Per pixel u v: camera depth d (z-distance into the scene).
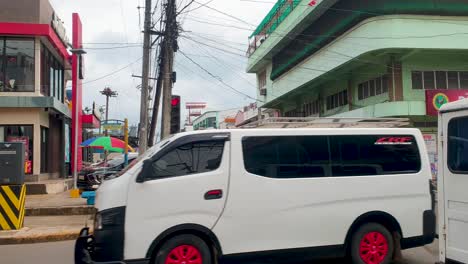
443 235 5.59
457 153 5.39
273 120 6.79
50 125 22.47
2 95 19.38
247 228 6.04
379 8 23.33
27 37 19.77
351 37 25.44
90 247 6.04
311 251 6.31
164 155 5.96
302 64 32.75
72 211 13.78
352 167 6.62
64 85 25.72
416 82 25.02
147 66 16.45
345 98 30.27
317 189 6.39
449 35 23.72
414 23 23.44
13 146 10.85
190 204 5.85
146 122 16.36
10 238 10.00
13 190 10.85
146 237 5.67
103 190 5.90
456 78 25.45
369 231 6.61
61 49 22.86
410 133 7.02
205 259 5.84
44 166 21.20
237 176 6.08
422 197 6.86
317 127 6.98
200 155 6.06
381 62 25.50
